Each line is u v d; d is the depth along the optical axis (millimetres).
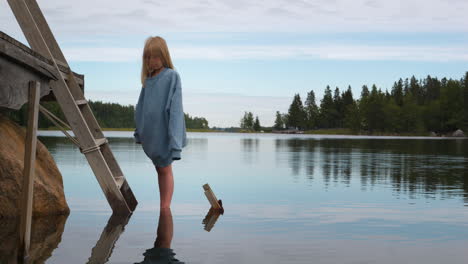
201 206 4496
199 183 6555
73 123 4242
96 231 3188
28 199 2604
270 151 16812
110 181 4168
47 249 2605
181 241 2885
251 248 2695
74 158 10242
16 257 2396
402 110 113688
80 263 2289
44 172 4254
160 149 4320
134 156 12039
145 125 4344
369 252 2633
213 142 29391
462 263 2400
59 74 4238
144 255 2484
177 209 4324
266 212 4156
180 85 4328
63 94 4266
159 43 4352
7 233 3053
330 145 24812
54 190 4117
